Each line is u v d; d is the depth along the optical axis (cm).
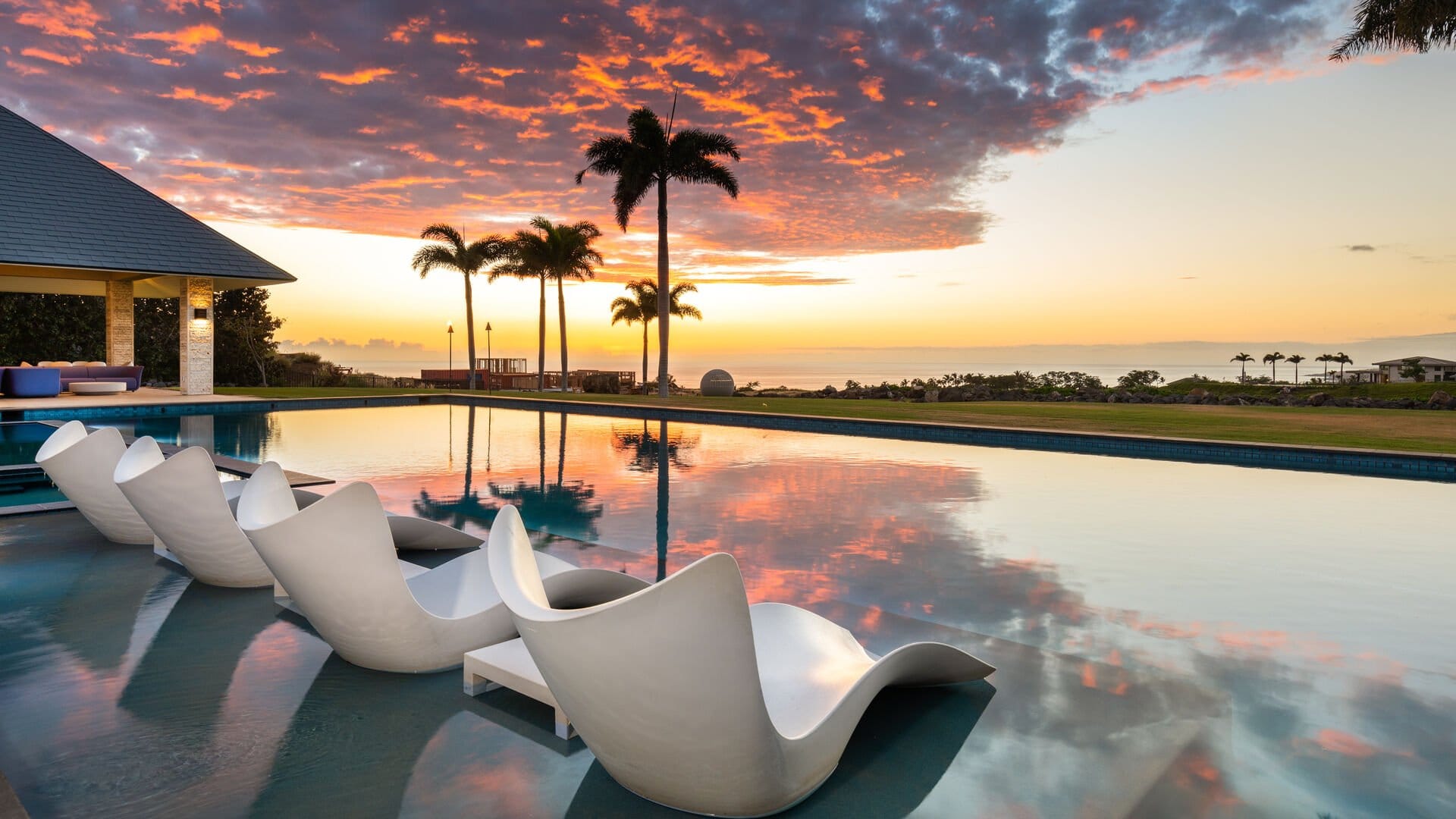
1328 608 386
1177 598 402
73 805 187
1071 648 320
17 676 271
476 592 317
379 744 223
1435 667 304
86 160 1620
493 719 241
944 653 241
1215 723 243
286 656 294
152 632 318
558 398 1894
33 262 1359
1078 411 1608
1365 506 671
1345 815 189
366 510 250
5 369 1384
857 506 654
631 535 539
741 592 148
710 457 980
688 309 3234
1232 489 749
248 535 262
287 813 185
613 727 176
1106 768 212
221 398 1550
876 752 221
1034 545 517
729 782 176
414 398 1925
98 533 500
